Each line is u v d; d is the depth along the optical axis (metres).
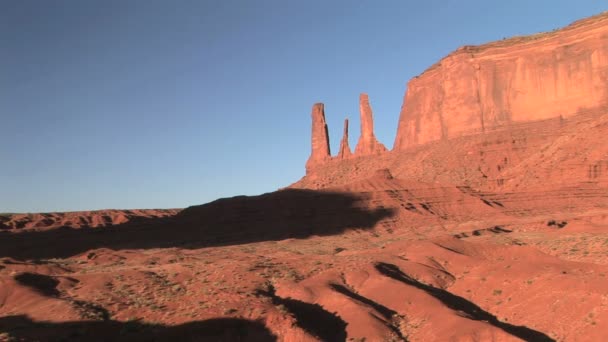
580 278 51.81
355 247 107.50
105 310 54.72
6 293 60.97
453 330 46.50
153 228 151.38
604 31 156.00
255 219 148.75
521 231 110.81
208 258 95.00
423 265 69.25
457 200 144.62
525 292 54.34
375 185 153.62
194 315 51.56
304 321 51.66
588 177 132.88
